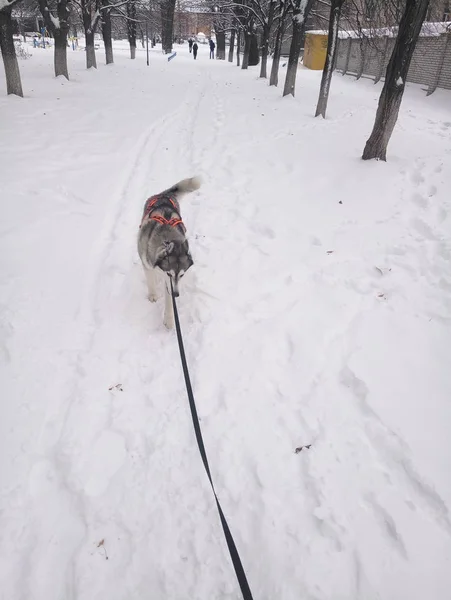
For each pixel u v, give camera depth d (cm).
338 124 1040
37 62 2308
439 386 312
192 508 251
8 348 352
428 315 380
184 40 6191
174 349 370
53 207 593
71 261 482
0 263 458
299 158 781
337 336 370
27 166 714
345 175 681
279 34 1761
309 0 1329
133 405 315
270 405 311
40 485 260
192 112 1260
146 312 416
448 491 245
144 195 661
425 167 654
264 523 240
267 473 265
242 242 529
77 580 218
